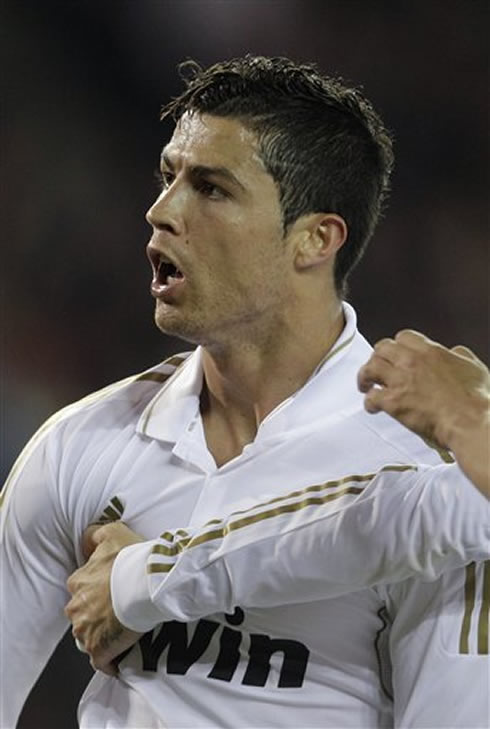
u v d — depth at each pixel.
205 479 5.43
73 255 18.58
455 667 4.93
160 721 5.30
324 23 19.14
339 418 5.42
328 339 5.58
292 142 5.26
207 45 18.94
